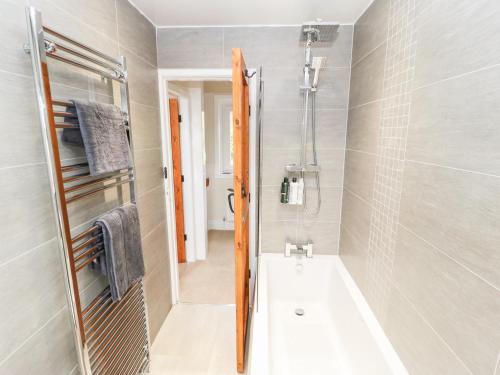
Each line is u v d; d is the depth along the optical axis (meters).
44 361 0.99
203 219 3.21
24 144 0.89
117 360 1.40
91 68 1.16
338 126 2.14
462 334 0.87
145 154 1.83
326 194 2.26
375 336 1.42
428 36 1.07
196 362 1.83
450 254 0.93
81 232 1.19
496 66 0.74
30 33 0.83
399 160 1.30
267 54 2.05
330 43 2.02
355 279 1.92
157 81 2.05
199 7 1.72
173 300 2.41
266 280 2.02
